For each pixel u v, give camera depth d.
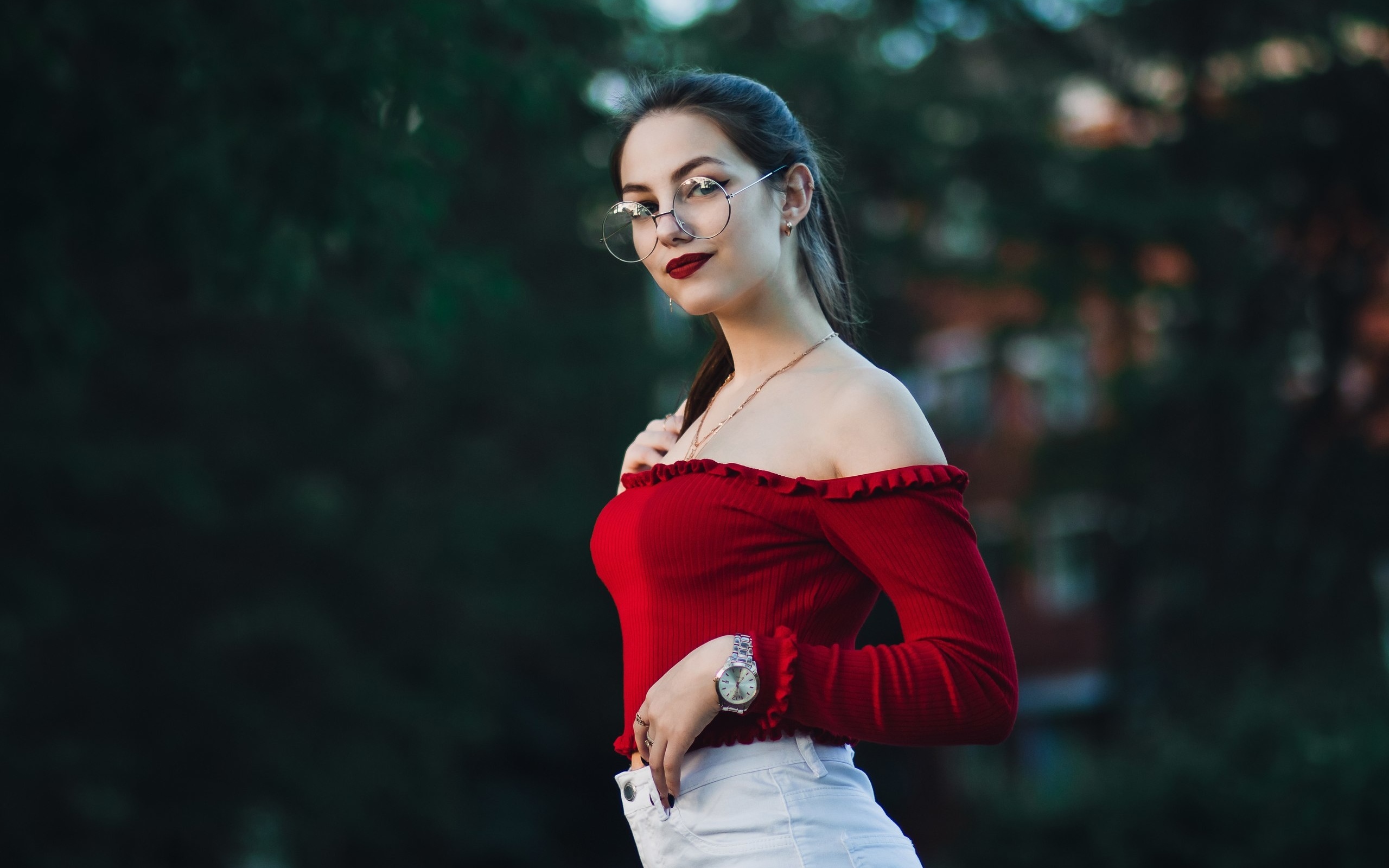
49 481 12.92
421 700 15.48
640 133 2.04
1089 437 17.64
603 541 2.01
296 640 14.16
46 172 6.89
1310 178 15.55
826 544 1.89
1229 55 15.55
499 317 15.11
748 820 1.86
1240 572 16.44
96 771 12.73
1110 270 16.23
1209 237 15.70
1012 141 15.77
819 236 2.16
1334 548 16.20
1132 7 15.51
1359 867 8.12
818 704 1.79
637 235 2.06
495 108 7.86
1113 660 17.66
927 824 21.19
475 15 6.95
